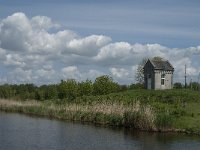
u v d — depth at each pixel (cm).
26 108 8881
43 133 5331
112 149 4209
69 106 7450
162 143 4519
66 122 6644
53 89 10988
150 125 5400
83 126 6062
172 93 8006
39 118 7375
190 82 11275
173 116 5728
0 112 8856
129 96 8062
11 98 11444
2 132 5425
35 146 4384
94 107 6756
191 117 5759
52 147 4328
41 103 9219
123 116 5953
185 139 4788
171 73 9456
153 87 9219
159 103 7125
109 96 8281
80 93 9950
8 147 4316
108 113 6372
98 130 5578
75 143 4566
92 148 4281
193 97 7688
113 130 5559
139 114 5622
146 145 4419
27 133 5334
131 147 4322
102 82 9831
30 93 11938
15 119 7200
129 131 5462
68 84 10181
